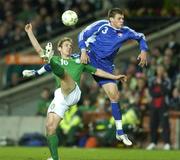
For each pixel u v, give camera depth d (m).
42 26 82.31
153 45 78.31
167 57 70.62
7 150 54.69
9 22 85.12
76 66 37.44
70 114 66.25
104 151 55.03
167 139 63.81
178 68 70.69
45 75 79.38
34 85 78.19
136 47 77.50
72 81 36.09
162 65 67.88
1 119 73.88
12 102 78.75
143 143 65.50
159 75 64.88
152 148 63.81
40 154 48.62
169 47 73.75
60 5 86.06
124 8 84.12
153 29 79.75
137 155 50.31
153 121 64.19
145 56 40.78
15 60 76.12
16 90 78.38
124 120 63.81
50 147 36.06
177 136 66.19
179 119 66.25
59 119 36.22
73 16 38.72
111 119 64.38
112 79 37.75
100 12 82.62
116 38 41.34
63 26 83.19
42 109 71.00
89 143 64.81
